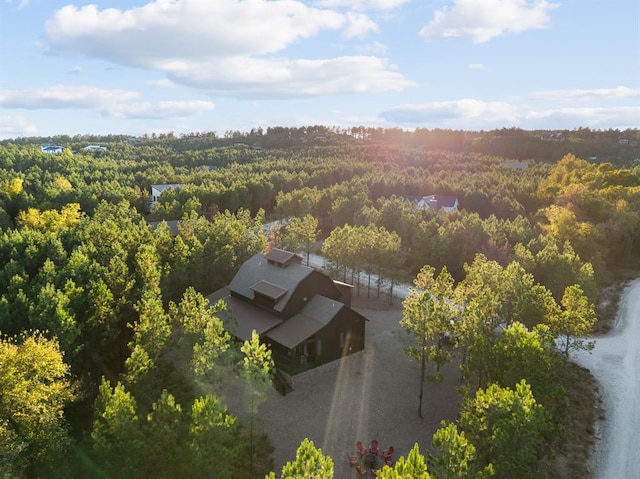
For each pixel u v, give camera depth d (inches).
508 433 946.1
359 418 1518.2
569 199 3690.9
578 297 1728.6
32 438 1025.5
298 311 1953.7
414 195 5270.7
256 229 3265.3
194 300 1600.6
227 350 1338.6
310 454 818.8
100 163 6254.9
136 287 1953.7
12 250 2228.1
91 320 1608.0
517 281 1809.8
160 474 976.3
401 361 1914.4
